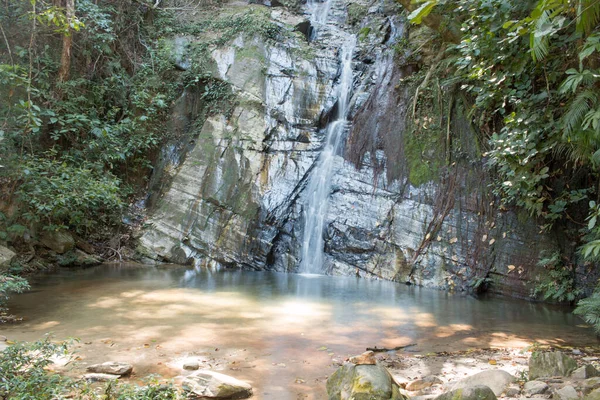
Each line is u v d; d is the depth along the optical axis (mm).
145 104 13727
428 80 11508
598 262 8516
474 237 10031
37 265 10398
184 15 15453
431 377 4590
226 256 11773
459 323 7141
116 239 12250
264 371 4867
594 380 3961
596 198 8828
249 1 16750
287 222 11961
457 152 10680
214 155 12711
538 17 3900
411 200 10938
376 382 3709
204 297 8367
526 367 4977
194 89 14070
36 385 3771
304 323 6844
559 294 8648
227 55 13969
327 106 13117
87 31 12984
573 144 7012
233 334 6188
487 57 8117
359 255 11125
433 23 10070
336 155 12406
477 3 7777
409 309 7973
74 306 7453
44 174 10312
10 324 6410
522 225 9602
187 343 5742
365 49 13789
